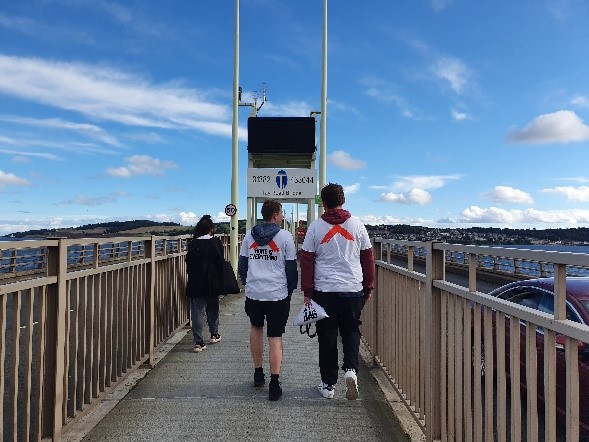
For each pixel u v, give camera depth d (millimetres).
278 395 4617
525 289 5445
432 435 3590
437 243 3586
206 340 7191
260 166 22281
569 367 2051
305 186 18125
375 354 5910
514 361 2510
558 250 2275
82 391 4074
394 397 4730
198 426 3982
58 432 3543
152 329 5832
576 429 2045
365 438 3801
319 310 4398
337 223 4523
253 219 19828
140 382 5129
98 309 4359
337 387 5055
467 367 3076
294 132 18469
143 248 5812
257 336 4977
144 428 3926
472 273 3031
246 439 3748
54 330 3512
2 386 2975
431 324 3635
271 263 4812
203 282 6426
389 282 5234
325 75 17719
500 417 2643
